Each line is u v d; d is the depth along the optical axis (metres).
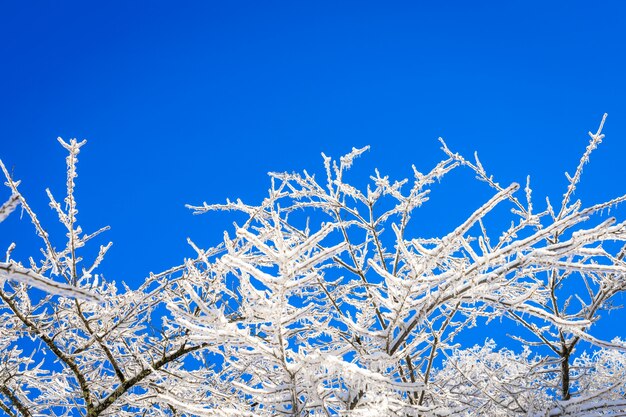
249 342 4.15
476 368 7.20
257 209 5.74
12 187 4.48
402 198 6.49
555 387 6.11
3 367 5.64
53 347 5.32
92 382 5.93
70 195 4.75
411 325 4.41
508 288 5.49
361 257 6.43
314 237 3.63
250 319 4.17
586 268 4.05
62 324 6.00
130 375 6.04
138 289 5.42
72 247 4.93
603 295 5.84
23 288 5.15
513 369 7.64
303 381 4.25
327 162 6.68
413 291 4.12
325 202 6.52
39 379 5.94
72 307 5.62
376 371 4.32
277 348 4.17
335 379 4.88
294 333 5.61
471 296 4.37
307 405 4.35
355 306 5.86
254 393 4.28
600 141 5.71
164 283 5.43
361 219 6.47
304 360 4.04
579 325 4.18
